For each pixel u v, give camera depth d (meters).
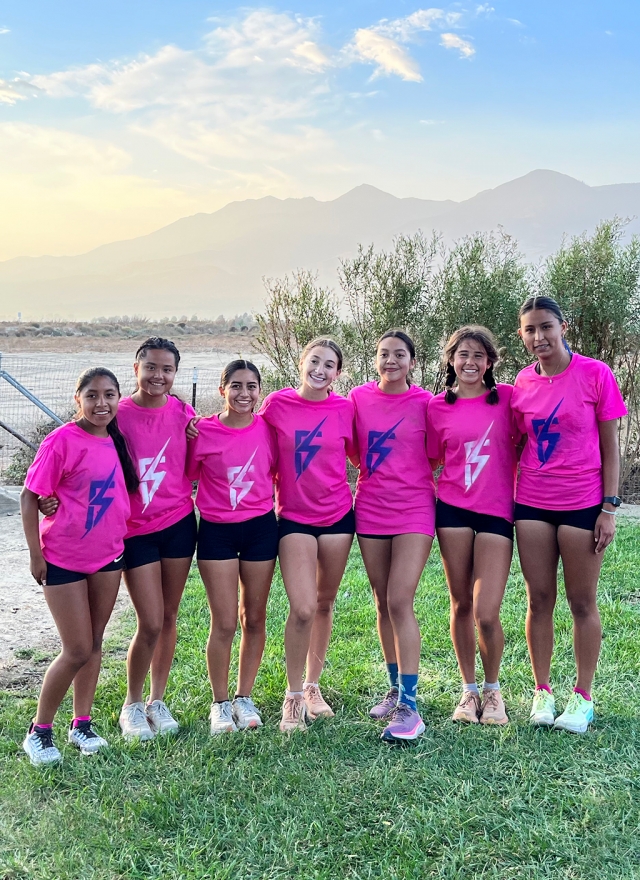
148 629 3.94
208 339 45.09
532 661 4.20
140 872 2.90
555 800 3.35
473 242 11.27
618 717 4.11
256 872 2.92
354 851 3.02
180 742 3.88
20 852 3.00
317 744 3.83
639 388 11.06
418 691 4.54
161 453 3.96
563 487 3.96
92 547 3.65
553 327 3.94
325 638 4.36
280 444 4.19
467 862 2.96
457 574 4.18
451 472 4.17
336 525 4.22
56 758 3.67
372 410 4.28
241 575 4.16
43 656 5.14
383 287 11.16
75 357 30.48
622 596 6.23
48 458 3.57
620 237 11.13
